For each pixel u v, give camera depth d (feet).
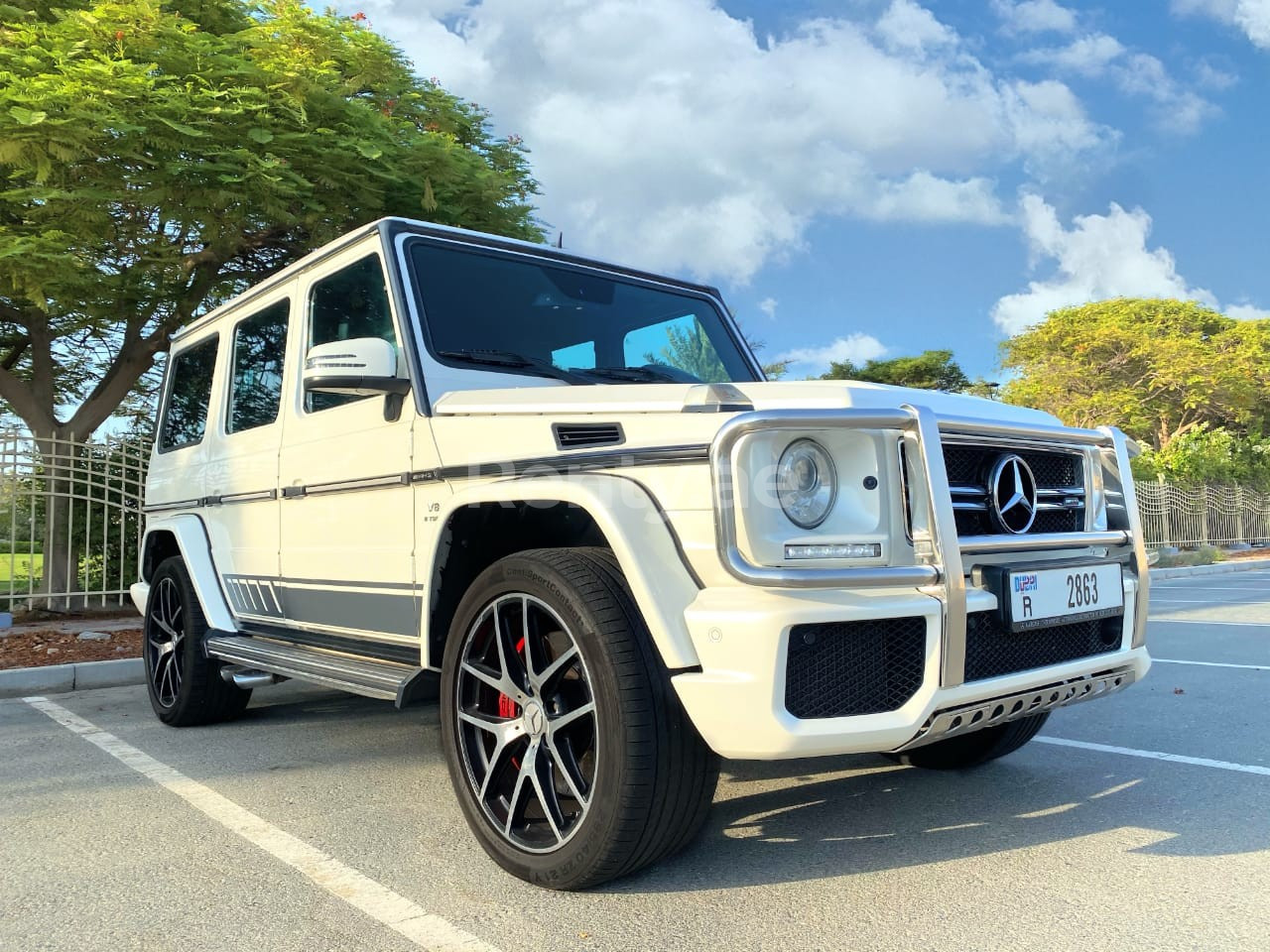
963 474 8.86
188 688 15.88
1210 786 11.73
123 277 28.84
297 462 13.12
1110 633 9.94
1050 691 8.98
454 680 9.55
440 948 7.60
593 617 8.11
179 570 16.29
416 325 11.14
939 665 7.98
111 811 11.49
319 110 29.09
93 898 8.75
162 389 19.16
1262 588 45.70
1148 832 10.07
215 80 27.40
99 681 21.49
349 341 10.50
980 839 9.90
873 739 7.73
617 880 8.70
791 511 7.92
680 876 8.96
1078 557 9.48
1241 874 8.88
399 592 11.04
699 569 8.08
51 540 31.32
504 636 9.13
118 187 25.99
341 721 16.89
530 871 8.71
